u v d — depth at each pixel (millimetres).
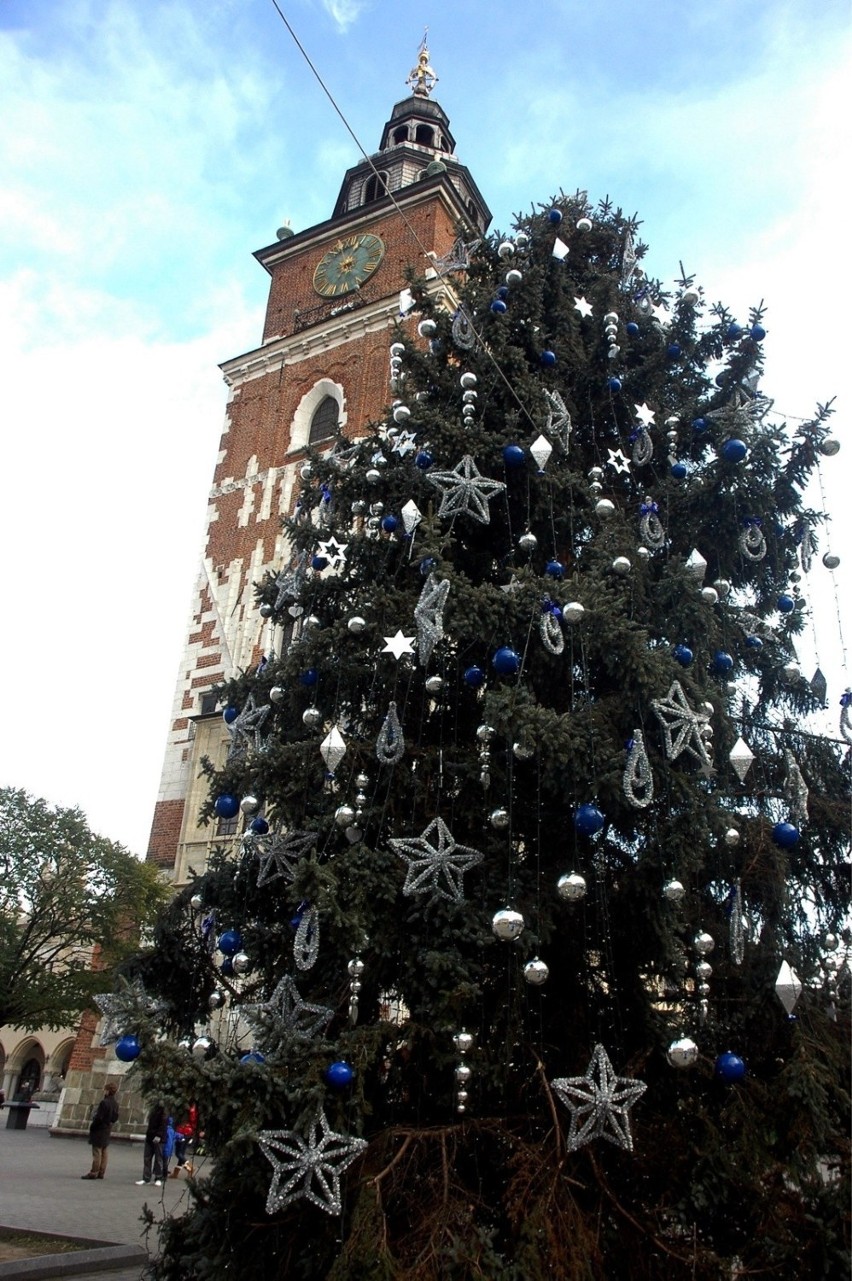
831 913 7871
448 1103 6273
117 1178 16562
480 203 34062
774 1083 5883
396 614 7602
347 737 7438
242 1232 5980
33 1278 9141
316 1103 5395
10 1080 50844
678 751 6371
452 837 6516
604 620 6562
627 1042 6734
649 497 8430
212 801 8219
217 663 26188
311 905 6105
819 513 8703
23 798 20594
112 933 20156
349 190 35375
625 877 6645
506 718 6109
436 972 5977
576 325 9641
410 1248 5285
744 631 8328
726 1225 5910
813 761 8180
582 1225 5457
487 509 7578
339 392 28625
